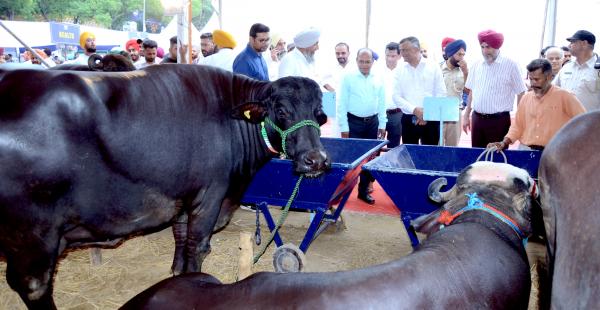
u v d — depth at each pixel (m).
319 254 5.15
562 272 1.71
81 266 4.73
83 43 10.28
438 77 7.20
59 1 24.02
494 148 5.34
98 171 2.95
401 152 5.45
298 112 3.53
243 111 3.50
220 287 2.14
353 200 7.13
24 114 2.66
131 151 3.04
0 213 2.71
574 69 6.65
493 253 2.17
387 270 2.03
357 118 7.23
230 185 3.77
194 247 3.68
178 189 3.38
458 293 2.01
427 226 2.56
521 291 2.16
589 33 6.38
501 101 6.62
